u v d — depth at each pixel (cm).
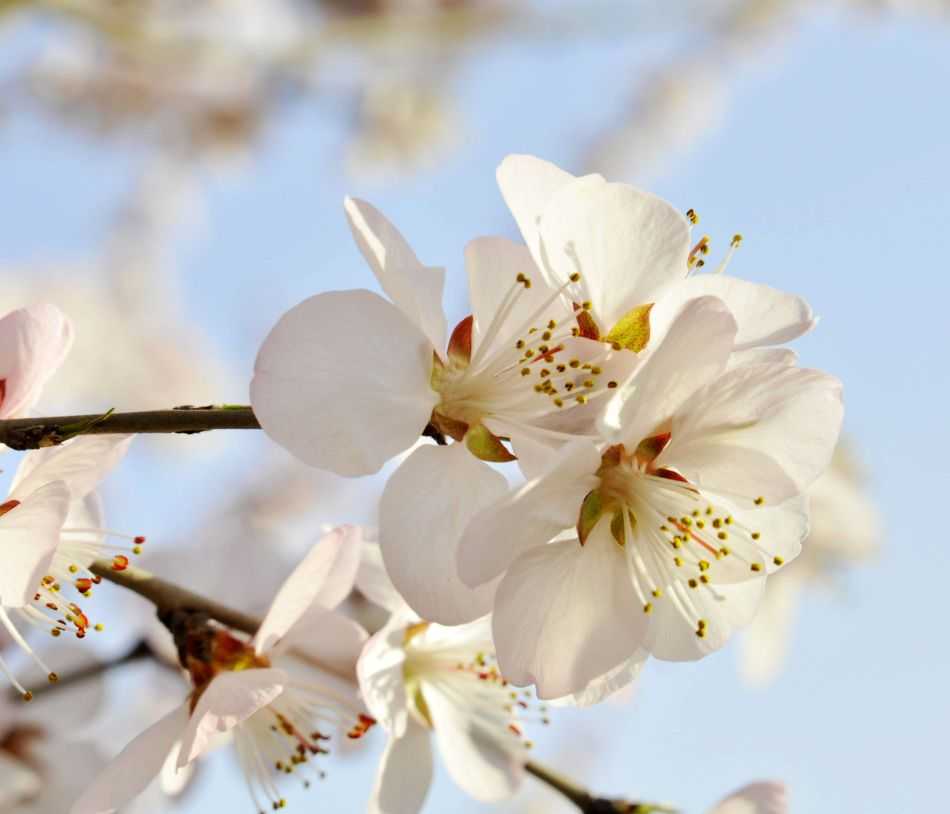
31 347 26
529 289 26
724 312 26
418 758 28
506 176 26
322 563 27
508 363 26
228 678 27
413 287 26
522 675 26
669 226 26
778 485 26
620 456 26
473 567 25
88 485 26
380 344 26
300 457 26
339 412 26
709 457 26
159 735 27
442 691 28
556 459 25
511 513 26
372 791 28
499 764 28
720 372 26
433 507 26
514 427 26
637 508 26
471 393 26
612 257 26
